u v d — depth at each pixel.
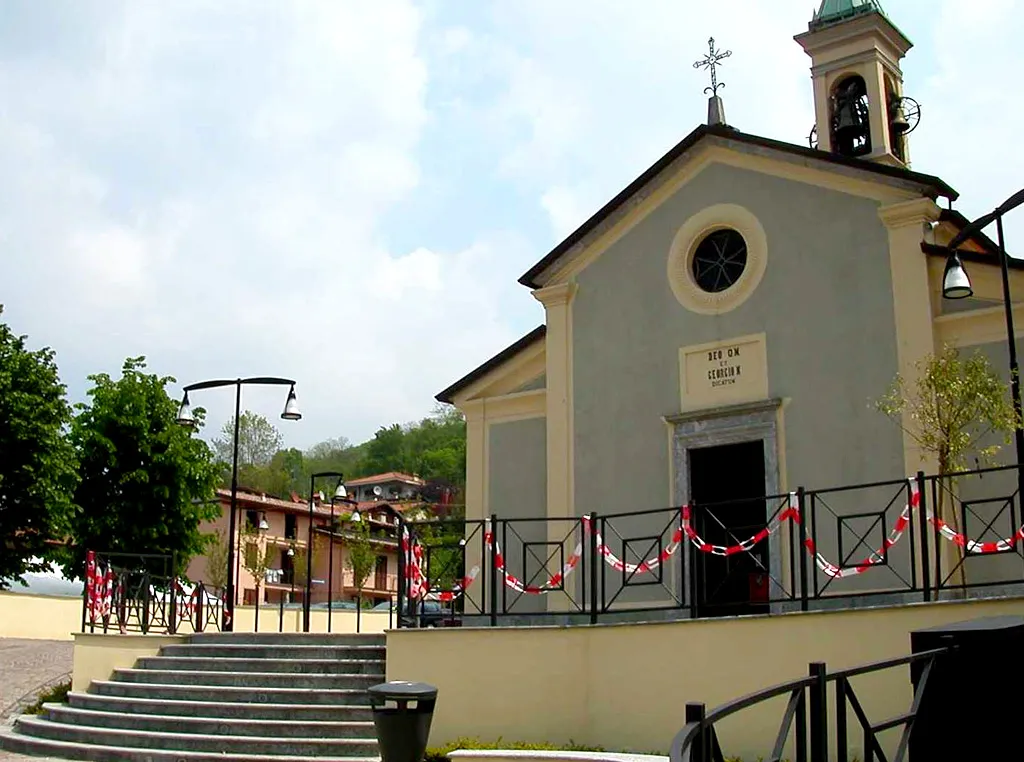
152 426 33.84
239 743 14.05
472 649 13.88
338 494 28.36
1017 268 14.89
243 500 54.94
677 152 17.62
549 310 18.81
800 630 11.82
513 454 19.34
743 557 16.23
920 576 14.39
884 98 18.91
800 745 6.41
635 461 17.42
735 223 17.09
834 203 16.25
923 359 14.87
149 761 14.09
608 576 17.25
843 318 15.88
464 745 13.13
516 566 18.77
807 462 15.79
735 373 16.72
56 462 30.47
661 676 12.70
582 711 13.16
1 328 31.36
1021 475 11.94
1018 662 7.62
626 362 17.83
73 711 15.99
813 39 19.48
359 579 41.53
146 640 17.73
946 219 15.98
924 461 14.77
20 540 30.48
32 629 28.41
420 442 116.38
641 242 18.06
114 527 32.38
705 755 5.30
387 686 10.41
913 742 7.48
